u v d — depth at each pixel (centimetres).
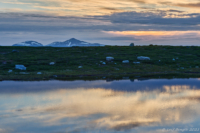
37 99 2030
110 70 4616
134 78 3631
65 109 1662
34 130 1237
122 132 1196
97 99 2008
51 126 1295
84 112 1575
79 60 5456
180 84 2912
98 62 5303
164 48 7444
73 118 1438
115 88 2625
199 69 4847
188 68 4988
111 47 7481
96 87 2711
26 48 7000
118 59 5609
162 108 1664
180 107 1691
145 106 1733
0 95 2231
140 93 2286
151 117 1447
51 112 1585
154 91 2402
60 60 5406
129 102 1878
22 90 2519
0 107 1742
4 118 1458
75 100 1972
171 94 2222
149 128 1252
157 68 4931
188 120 1383
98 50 6894
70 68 4709
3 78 3588
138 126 1282
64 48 7262
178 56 6238
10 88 2666
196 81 3206
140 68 4888
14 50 6341
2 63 4909
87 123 1339
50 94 2269
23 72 4184
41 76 3838
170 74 4225
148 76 3919
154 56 6147
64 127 1275
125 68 4844
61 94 2269
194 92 2331
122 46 7906
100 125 1300
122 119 1409
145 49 7231
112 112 1567
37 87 2731
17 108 1706
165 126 1282
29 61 5194
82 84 2973
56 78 3678
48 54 6125
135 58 5800
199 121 1363
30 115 1516
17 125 1321
